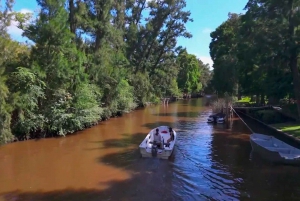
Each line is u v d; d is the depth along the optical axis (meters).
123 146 19.16
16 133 19.89
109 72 30.72
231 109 32.97
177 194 10.90
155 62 55.72
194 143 20.22
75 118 22.94
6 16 18.62
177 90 76.19
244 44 29.81
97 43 31.98
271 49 22.30
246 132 24.78
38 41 20.33
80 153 17.14
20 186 11.67
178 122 31.52
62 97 21.59
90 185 11.80
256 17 24.64
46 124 21.23
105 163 15.05
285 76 25.97
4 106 17.23
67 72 21.56
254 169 14.05
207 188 11.54
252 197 10.65
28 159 15.73
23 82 18.91
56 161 15.39
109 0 31.22
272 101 41.94
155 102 56.69
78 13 28.17
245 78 38.25
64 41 21.17
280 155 14.89
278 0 21.88
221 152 17.53
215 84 48.50
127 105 37.28
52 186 11.68
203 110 46.09
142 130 26.05
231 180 12.49
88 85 25.81
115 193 10.96
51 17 21.08
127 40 47.28
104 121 31.95
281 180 12.45
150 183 12.08
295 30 22.89
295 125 24.84
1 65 17.78
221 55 50.19
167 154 15.58
